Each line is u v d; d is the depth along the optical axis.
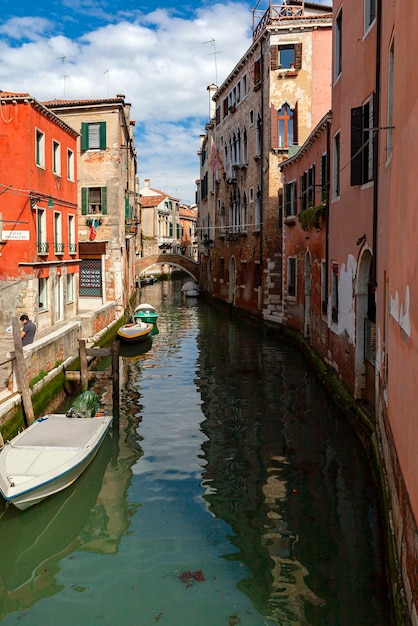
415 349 5.00
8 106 17.02
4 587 6.92
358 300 11.60
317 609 6.20
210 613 6.25
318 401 13.95
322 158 16.52
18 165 17.11
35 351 12.34
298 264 21.36
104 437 11.26
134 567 7.18
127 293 33.53
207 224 44.31
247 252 29.92
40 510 8.63
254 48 27.48
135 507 8.75
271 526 8.02
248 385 15.81
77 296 22.83
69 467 8.90
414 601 4.68
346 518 8.12
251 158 28.95
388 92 8.59
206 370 17.92
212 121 39.56
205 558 7.31
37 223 18.08
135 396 15.00
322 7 28.66
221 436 11.74
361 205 11.35
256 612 6.23
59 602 6.59
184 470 10.09
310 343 19.20
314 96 25.02
